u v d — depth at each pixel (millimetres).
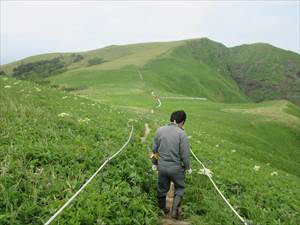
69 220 8586
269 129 63125
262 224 10930
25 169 10828
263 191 14516
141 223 9688
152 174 13227
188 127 38469
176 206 10812
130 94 80125
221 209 11422
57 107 24828
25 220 8469
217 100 176625
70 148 13578
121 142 17188
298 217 12164
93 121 21750
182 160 10773
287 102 90250
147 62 178250
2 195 9141
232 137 45469
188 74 175875
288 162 45938
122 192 10719
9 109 18844
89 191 10188
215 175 15039
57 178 10852
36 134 14773
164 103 67875
